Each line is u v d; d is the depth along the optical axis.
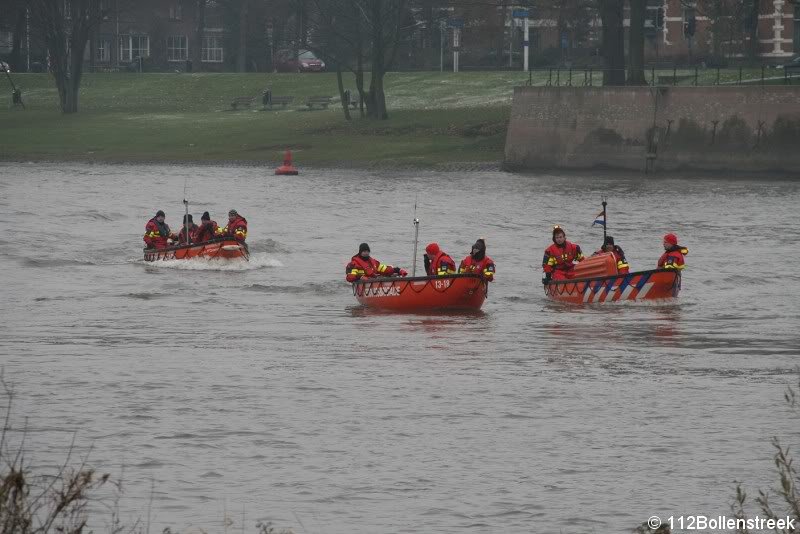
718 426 51.03
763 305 86.56
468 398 55.88
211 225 110.44
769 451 47.28
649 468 45.22
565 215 154.00
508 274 102.81
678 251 86.44
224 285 96.56
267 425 50.84
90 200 170.38
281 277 101.50
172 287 95.44
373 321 79.31
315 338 72.62
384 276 86.25
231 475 44.28
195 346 69.62
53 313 82.62
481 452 47.12
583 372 62.09
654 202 170.00
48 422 51.00
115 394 56.25
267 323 78.62
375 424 51.22
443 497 42.09
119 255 116.69
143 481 43.50
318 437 49.12
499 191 186.75
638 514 40.44
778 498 41.75
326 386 58.31
